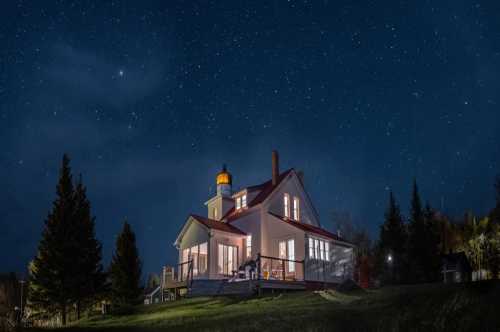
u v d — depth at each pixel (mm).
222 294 27359
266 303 21188
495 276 44750
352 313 16359
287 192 37594
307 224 38406
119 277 37750
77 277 32281
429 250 39438
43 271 32062
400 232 42844
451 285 18625
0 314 34031
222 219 39094
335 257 34719
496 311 13656
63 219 33188
